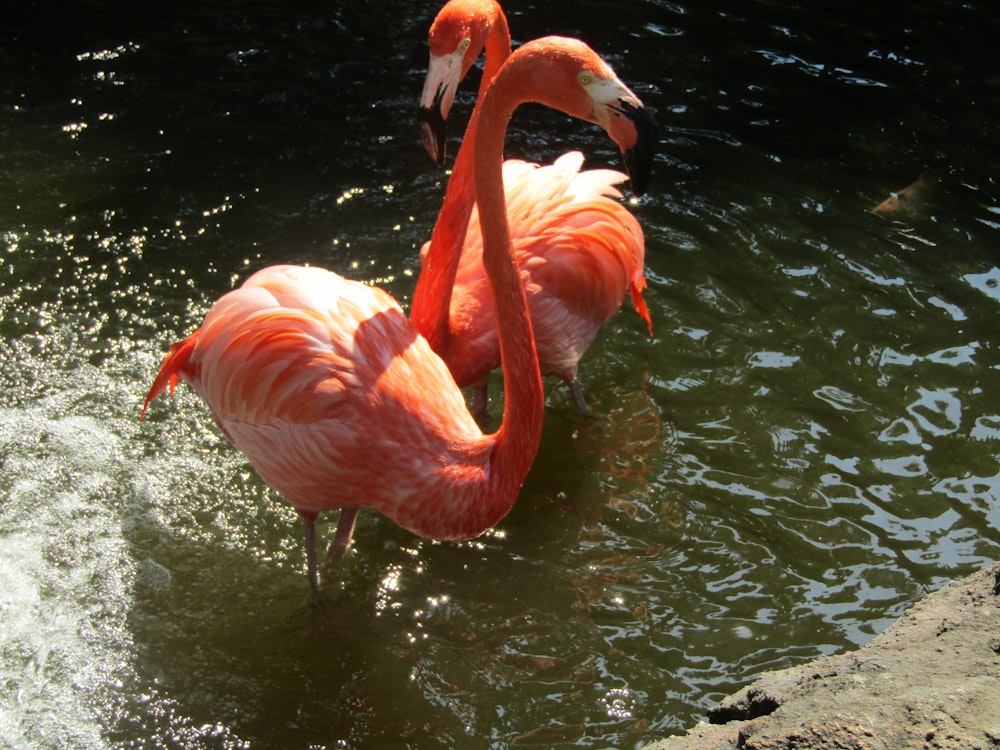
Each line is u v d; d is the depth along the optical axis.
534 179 5.04
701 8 8.32
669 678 3.84
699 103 7.21
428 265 4.39
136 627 4.06
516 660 3.93
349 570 4.34
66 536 4.41
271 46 7.84
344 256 5.93
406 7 8.41
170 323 5.44
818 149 6.83
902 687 2.80
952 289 5.73
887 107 7.23
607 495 4.66
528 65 3.31
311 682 3.86
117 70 7.48
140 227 6.09
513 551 4.42
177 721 3.71
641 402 5.13
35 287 5.61
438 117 3.77
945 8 8.32
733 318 5.58
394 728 3.69
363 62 7.69
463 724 3.69
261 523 4.55
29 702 3.75
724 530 4.45
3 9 8.11
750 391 5.14
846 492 4.59
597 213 4.96
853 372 5.21
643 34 7.95
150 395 4.44
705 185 6.52
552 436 4.98
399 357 3.99
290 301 4.00
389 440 3.84
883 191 6.49
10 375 5.09
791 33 8.02
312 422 3.84
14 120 6.92
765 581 4.21
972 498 4.52
